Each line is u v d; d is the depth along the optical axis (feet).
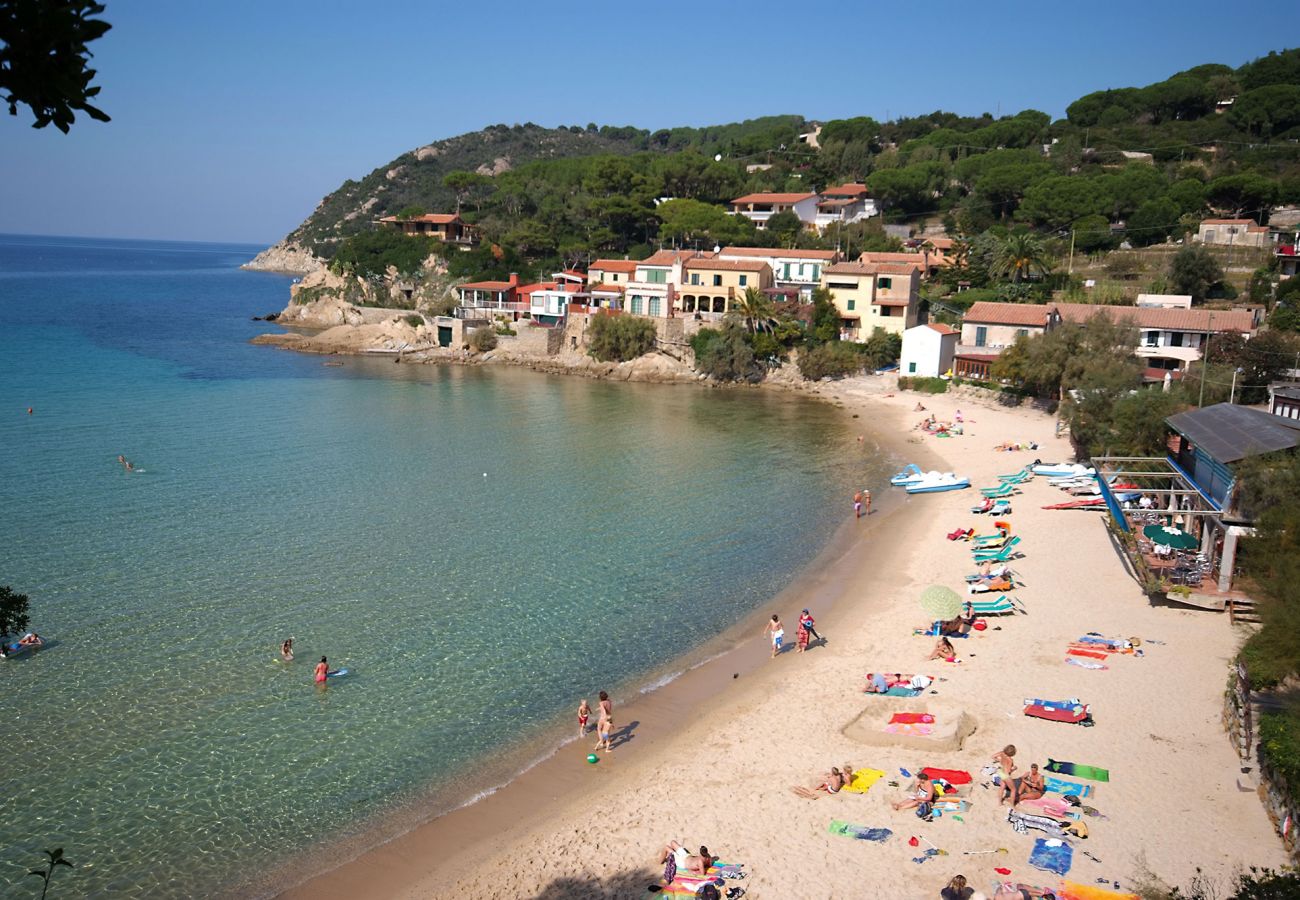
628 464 241.96
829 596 150.30
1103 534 172.45
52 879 80.53
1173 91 652.07
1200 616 130.72
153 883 80.64
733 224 523.29
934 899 74.23
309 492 206.28
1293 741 86.02
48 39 25.98
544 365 419.74
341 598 145.69
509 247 556.10
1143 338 304.50
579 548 173.06
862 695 113.50
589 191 609.01
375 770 98.94
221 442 251.39
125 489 202.80
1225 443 149.79
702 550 173.27
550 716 111.14
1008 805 86.58
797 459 250.16
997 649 124.57
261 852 85.15
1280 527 121.80
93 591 144.97
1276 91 577.84
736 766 98.07
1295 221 447.83
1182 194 464.24
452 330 451.53
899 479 220.23
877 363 371.35
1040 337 296.10
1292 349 251.80
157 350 426.51
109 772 96.94
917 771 94.22
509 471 231.50
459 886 80.18
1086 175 508.12
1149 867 76.28
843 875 77.66
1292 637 96.32
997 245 434.71
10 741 102.01
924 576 157.69
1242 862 76.38
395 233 588.50
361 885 80.74
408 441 262.67
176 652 124.98
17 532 171.22
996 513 191.01
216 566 157.89
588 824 88.53
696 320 402.93
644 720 110.01
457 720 109.81
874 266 394.11
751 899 74.95
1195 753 94.73
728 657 127.54
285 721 108.47
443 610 142.31
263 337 469.16
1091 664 116.88
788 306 391.86
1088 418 229.04
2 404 287.89
